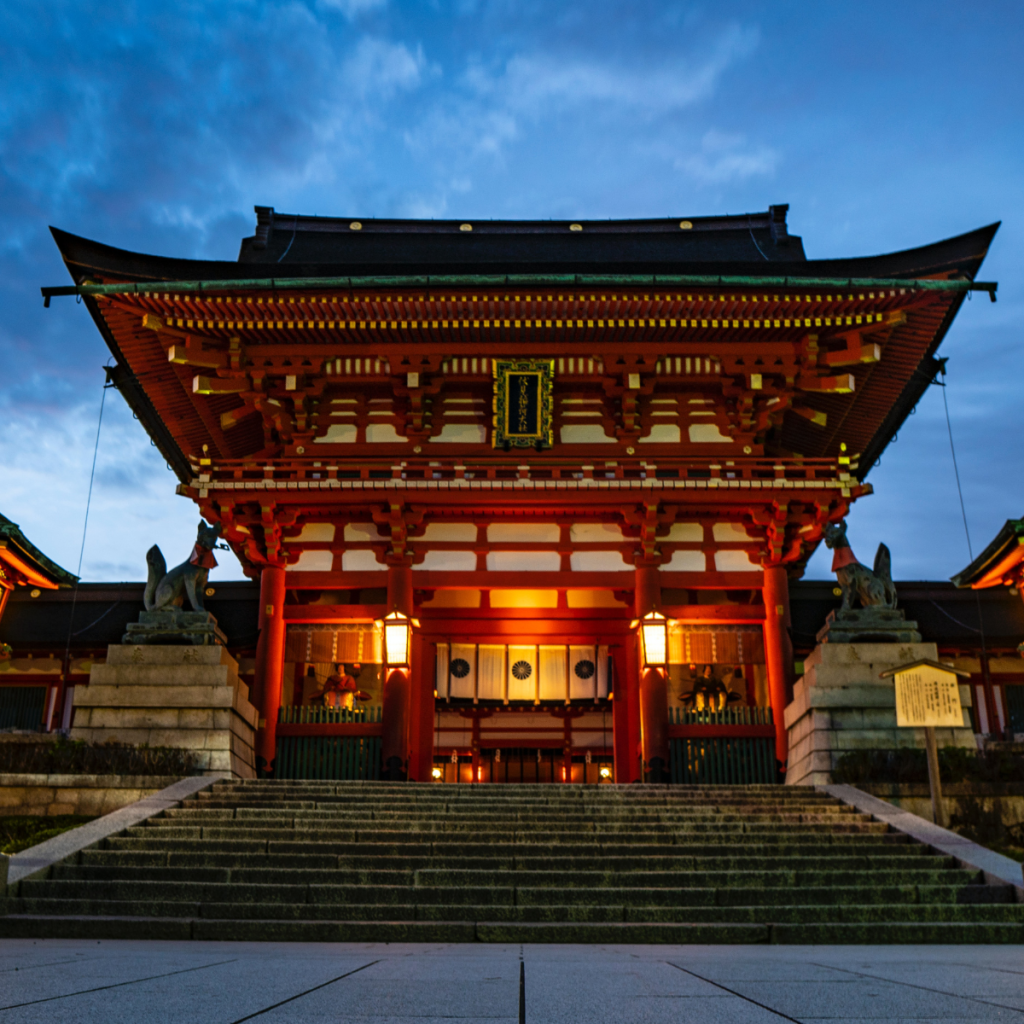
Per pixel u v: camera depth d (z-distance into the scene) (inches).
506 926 469.1
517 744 1466.5
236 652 1307.8
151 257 1113.4
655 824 689.6
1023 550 1045.8
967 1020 187.9
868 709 890.1
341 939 466.6
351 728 1085.8
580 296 1110.4
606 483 1146.7
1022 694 1428.4
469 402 1241.4
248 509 1172.5
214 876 561.9
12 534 949.8
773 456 1285.7
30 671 1430.9
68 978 243.6
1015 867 572.1
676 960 348.8
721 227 1557.6
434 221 1555.1
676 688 1380.4
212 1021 176.9
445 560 1188.5
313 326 1146.0
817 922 495.2
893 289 1093.8
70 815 775.1
